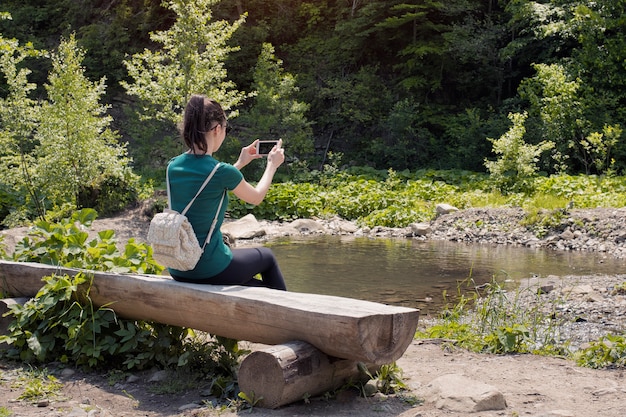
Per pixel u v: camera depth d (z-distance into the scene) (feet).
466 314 25.25
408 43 101.24
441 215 57.67
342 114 94.43
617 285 30.73
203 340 17.34
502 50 89.56
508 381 14.89
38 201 50.60
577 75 82.58
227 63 101.91
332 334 12.48
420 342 18.88
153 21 109.09
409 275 36.52
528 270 37.81
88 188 52.01
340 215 61.77
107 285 16.11
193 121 14.42
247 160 15.61
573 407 13.08
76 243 18.19
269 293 14.14
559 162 78.84
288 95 88.63
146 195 54.65
